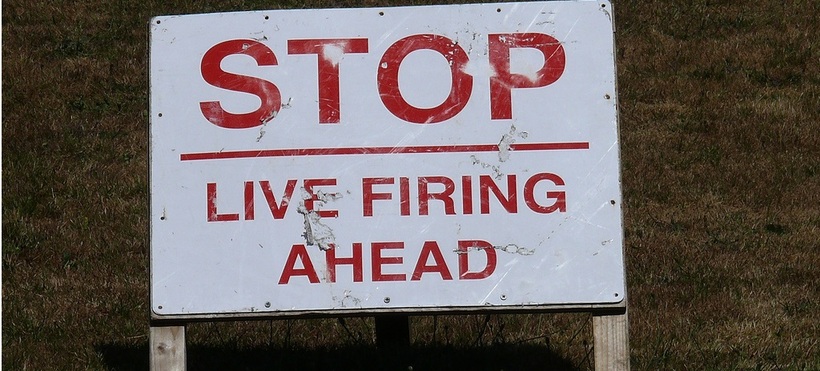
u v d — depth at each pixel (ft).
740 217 27.12
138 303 21.06
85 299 21.34
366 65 14.52
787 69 37.63
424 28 14.55
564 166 14.30
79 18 40.50
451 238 14.26
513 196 14.29
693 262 23.88
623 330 14.25
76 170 29.35
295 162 14.39
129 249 24.32
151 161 14.42
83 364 17.99
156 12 41.27
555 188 14.29
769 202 28.19
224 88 14.52
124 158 30.37
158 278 14.29
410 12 14.57
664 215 27.27
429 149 14.37
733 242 25.36
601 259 14.19
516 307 14.16
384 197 14.33
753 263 23.94
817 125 33.60
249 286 14.26
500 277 14.19
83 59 37.35
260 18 14.58
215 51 14.56
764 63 38.04
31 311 20.56
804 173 30.22
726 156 31.35
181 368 14.40
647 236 25.71
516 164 14.33
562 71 14.43
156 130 14.47
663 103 35.14
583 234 14.23
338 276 14.25
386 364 17.81
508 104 14.40
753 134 32.78
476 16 14.53
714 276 22.93
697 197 28.45
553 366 17.80
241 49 14.56
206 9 41.37
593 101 14.38
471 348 18.48
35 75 35.68
